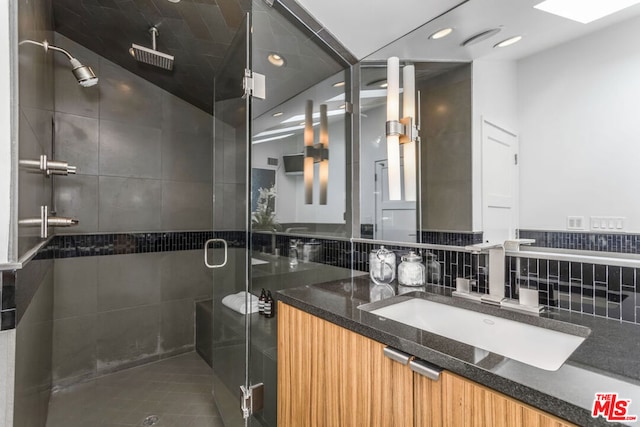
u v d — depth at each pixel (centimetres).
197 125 274
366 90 185
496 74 125
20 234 82
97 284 227
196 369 240
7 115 74
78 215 219
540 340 96
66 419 179
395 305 125
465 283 127
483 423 67
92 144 225
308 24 158
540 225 112
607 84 97
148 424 176
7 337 75
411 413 82
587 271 100
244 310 156
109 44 213
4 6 73
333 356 105
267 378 147
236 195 167
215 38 188
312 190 176
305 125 172
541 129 112
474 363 70
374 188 181
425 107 152
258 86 151
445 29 142
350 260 190
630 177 93
